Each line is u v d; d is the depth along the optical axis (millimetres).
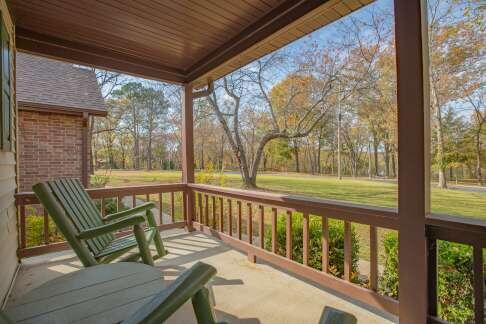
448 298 2021
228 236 3348
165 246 3410
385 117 7867
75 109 5828
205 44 3242
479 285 1415
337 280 2154
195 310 845
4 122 2123
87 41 3137
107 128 13312
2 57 2070
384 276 2609
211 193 3693
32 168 5531
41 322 1097
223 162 12273
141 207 2672
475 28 4375
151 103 14133
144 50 3391
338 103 8766
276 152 11203
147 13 2594
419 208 1606
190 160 4164
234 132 11211
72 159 5957
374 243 1939
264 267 2807
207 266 888
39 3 2398
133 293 1338
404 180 1669
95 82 6980
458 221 1465
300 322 1885
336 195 8273
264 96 10469
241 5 2496
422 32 1608
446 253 2039
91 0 2381
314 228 3010
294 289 2346
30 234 3822
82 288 1387
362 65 8031
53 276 2623
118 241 2508
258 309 2041
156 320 688
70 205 2309
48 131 5719
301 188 9422
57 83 6293
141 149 14109
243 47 2977
